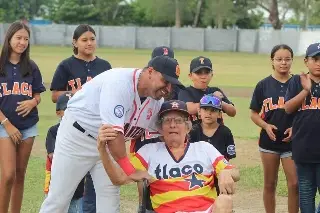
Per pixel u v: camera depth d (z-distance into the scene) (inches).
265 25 2805.1
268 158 271.3
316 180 249.3
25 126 261.1
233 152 247.6
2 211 256.7
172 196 196.4
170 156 201.3
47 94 717.9
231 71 1131.9
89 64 280.1
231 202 183.8
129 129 204.2
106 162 192.9
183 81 858.1
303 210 250.8
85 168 211.3
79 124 204.5
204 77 259.1
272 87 267.7
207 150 201.8
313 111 242.4
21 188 268.5
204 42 2086.6
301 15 2623.0
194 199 195.6
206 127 245.4
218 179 196.5
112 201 216.5
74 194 234.4
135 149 224.7
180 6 2449.6
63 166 210.5
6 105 256.2
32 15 2891.2
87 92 202.7
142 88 194.2
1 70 257.6
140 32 2122.3
